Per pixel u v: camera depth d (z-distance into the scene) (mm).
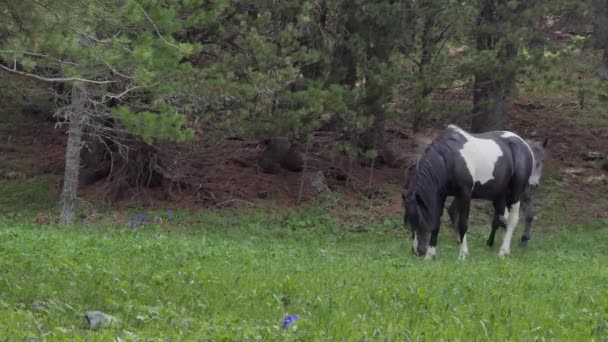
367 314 8367
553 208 23844
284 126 20141
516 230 21422
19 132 28203
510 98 24500
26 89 25438
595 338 7484
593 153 27781
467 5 21547
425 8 21703
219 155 25922
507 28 22219
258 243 18172
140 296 8453
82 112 18312
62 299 8219
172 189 23656
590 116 31469
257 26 20422
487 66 21484
